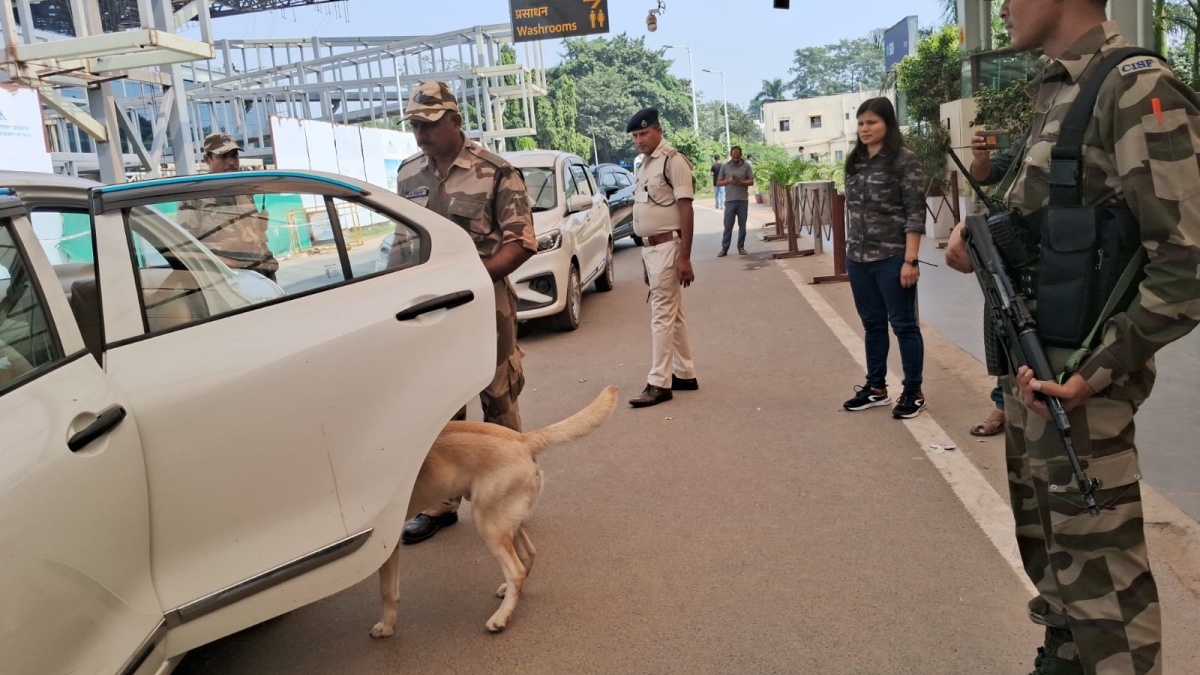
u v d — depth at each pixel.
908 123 18.19
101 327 2.68
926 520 4.05
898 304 5.33
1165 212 1.95
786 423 5.62
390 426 3.03
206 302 2.90
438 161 4.26
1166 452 4.44
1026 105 11.67
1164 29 12.13
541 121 56.00
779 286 10.91
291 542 2.83
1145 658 2.20
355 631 3.54
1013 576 3.49
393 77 24.12
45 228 3.05
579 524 4.35
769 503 4.41
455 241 3.40
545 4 18.27
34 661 2.11
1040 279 2.21
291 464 2.82
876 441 5.13
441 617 3.59
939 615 3.26
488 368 3.32
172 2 14.16
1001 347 2.49
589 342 8.86
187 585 2.66
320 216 3.12
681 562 3.87
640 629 3.36
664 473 4.95
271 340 2.82
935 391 5.98
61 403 2.32
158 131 12.83
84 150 16.42
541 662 3.21
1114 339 2.06
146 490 2.56
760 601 3.48
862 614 3.32
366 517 2.97
